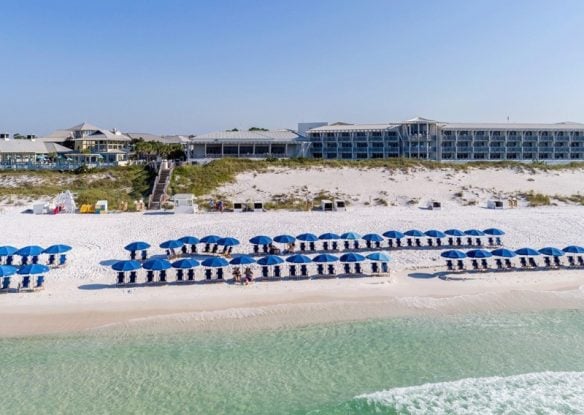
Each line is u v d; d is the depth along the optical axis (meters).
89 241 38.91
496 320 25.59
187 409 17.52
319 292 29.22
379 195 60.72
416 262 35.03
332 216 47.16
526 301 28.22
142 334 23.77
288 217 46.66
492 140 102.75
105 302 27.72
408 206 56.19
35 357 21.45
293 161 73.44
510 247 38.53
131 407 17.62
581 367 20.64
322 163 72.44
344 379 19.55
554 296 28.98
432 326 24.75
